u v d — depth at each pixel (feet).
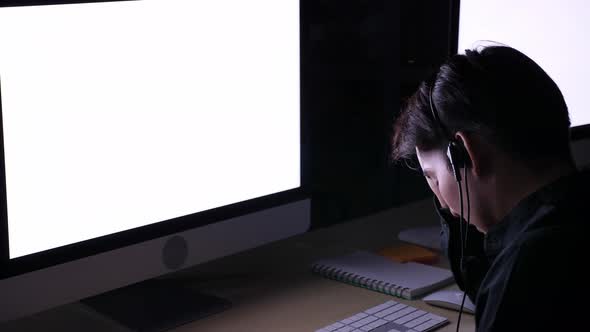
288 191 4.19
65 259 3.21
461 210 2.67
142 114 3.46
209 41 3.69
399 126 3.01
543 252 2.37
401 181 5.58
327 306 3.76
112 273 3.38
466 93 2.60
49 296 3.17
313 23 4.97
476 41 4.72
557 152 2.59
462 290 3.61
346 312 3.67
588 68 5.59
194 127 3.68
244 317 3.61
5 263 3.02
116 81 3.34
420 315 3.57
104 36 3.28
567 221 2.46
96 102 3.28
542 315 2.31
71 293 3.25
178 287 4.00
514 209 2.61
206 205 3.79
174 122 3.59
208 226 3.77
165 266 3.59
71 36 3.17
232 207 3.89
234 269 4.34
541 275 2.35
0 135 2.95
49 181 3.15
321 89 5.06
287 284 4.09
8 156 3.00
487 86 2.57
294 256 4.58
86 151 3.27
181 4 3.55
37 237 3.14
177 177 3.64
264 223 4.07
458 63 2.70
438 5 5.03
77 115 3.22
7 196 3.02
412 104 2.92
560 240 2.38
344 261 4.33
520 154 2.57
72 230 3.26
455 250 3.58
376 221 5.33
